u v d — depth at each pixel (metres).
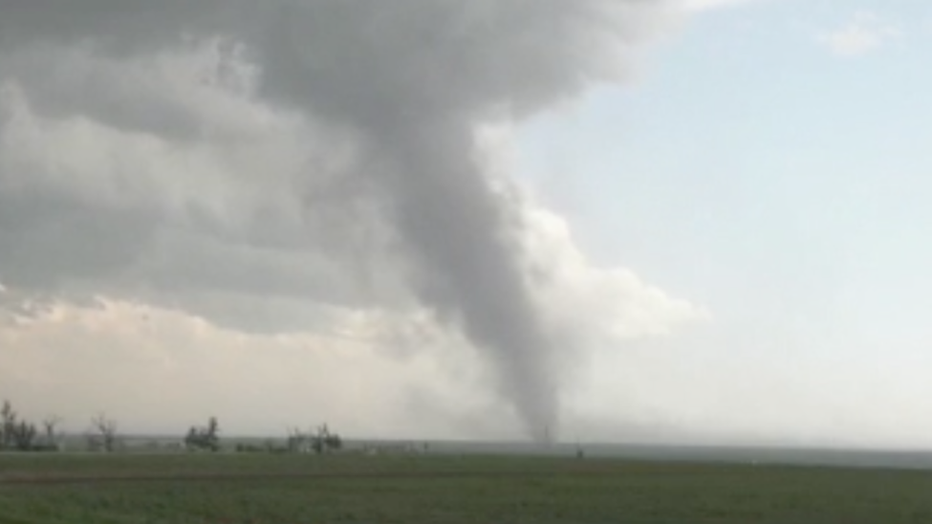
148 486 85.75
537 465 146.25
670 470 145.25
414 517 74.69
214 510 73.81
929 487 119.81
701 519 78.44
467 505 83.44
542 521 74.75
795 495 101.25
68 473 94.56
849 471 160.25
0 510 60.28
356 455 163.00
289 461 128.50
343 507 79.00
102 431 185.50
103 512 67.19
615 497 93.75
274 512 74.50
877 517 82.62
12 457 110.19
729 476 131.25
